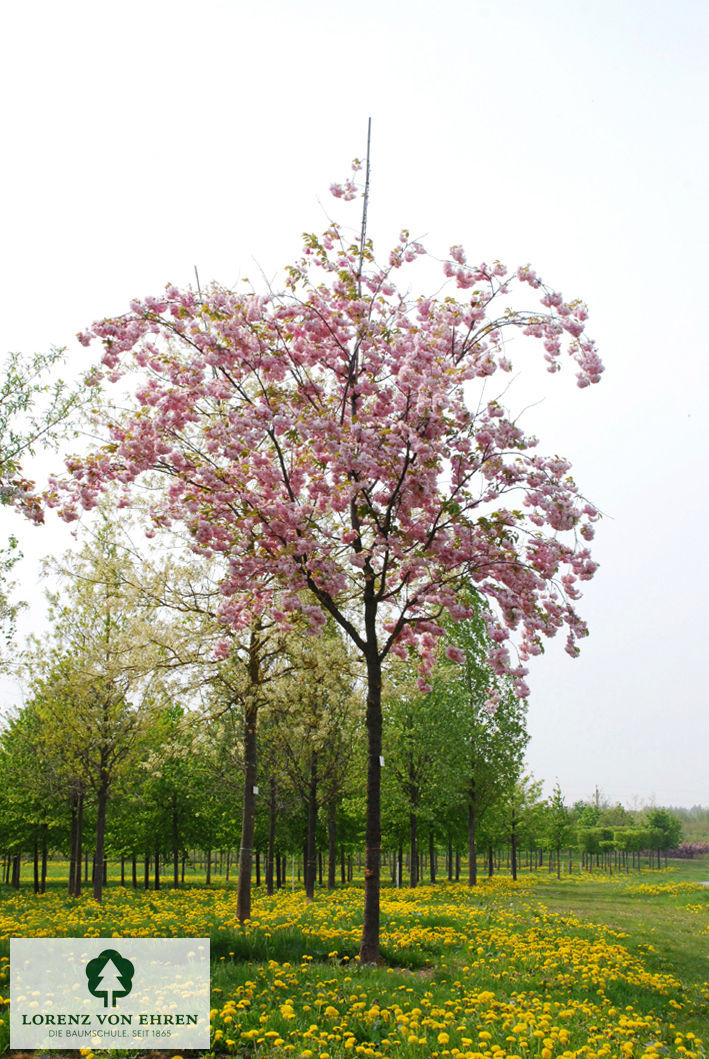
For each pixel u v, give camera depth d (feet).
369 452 37.50
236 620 47.55
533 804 149.28
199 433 43.24
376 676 38.42
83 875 183.52
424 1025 23.48
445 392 37.86
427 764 103.65
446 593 38.73
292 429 38.01
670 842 259.39
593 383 40.98
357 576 40.22
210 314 37.81
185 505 40.37
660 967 39.29
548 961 36.27
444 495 38.70
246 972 29.55
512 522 37.47
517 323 40.70
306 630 41.83
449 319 40.22
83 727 77.51
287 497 40.55
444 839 138.41
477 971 33.65
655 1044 23.26
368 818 36.45
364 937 34.86
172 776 125.70
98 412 43.78
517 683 40.60
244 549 39.01
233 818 133.90
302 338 40.60
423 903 74.38
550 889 110.52
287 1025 23.04
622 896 101.35
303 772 87.30
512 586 39.11
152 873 202.49
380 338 38.78
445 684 105.09
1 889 115.75
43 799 96.27
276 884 140.26
